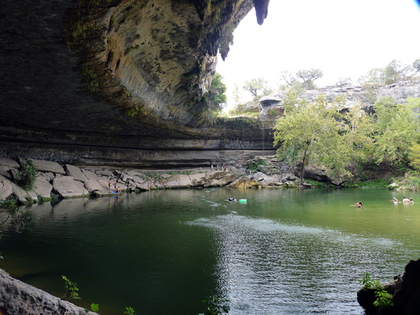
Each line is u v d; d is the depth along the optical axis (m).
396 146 40.22
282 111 46.78
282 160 43.75
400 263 10.04
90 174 29.64
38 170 25.53
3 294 4.89
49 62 13.91
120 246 12.02
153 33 16.02
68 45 12.47
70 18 10.74
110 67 15.76
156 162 38.59
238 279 8.84
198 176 38.81
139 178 34.38
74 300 7.45
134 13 13.10
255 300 7.53
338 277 8.92
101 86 17.78
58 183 25.30
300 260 10.44
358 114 42.81
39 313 5.14
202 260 10.47
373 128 44.81
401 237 13.41
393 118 42.19
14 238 12.59
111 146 33.66
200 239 13.18
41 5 9.81
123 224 15.88
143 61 18.41
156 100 24.48
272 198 27.25
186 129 37.38
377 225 15.87
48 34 11.52
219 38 19.50
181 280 8.78
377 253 11.15
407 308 5.90
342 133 44.56
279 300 7.52
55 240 12.60
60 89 17.56
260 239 13.19
